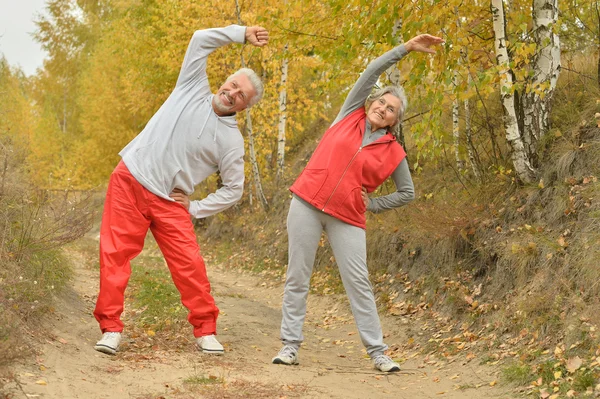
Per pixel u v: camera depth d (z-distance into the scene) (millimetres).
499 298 5410
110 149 20797
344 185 4293
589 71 6781
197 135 4281
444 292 6105
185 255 4316
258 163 14000
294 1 7352
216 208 4469
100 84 21922
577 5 7246
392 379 4207
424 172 8414
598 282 4332
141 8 16797
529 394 3539
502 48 5801
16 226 5098
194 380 3611
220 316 6105
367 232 8039
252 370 4070
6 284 4039
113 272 4199
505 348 4551
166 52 13586
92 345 4270
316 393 3604
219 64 13734
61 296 5434
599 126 5668
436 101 6035
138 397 3230
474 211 6332
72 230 5129
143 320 5527
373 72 4398
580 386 3395
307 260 4402
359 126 4367
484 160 7176
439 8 5781
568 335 4059
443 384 4051
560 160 5727
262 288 9547
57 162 21234
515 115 5988
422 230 6875
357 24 6762
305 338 5883
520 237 5566
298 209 4383
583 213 5133
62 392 3113
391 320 6262
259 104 13484
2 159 5570
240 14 11773
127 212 4219
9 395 2859
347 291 4480
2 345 3094
